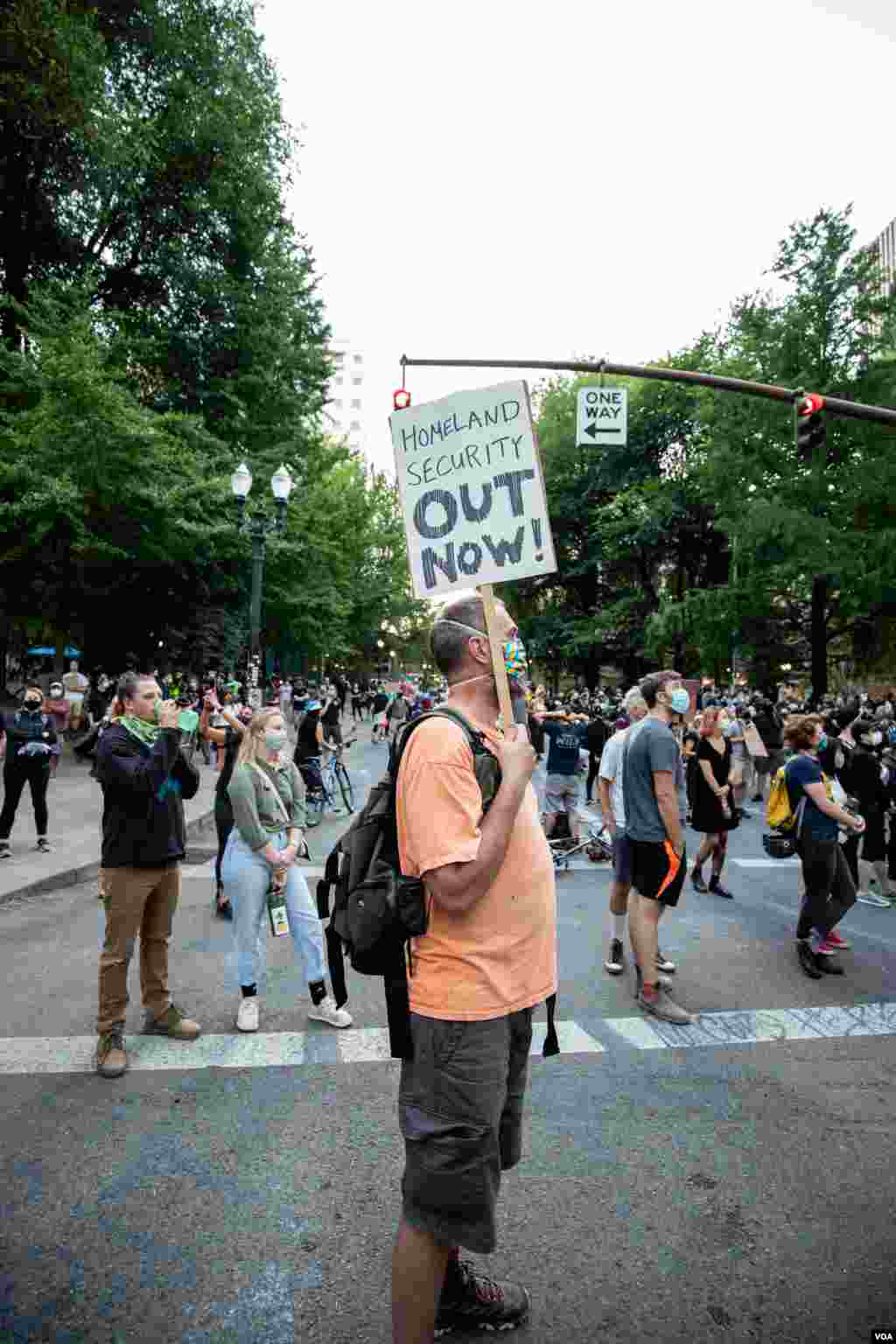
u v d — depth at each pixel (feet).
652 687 15.64
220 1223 8.90
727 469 86.12
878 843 25.52
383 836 6.68
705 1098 11.92
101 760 12.58
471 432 8.19
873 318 85.10
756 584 88.69
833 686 117.91
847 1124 11.19
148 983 13.97
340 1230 8.80
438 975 6.37
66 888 24.57
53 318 54.03
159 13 65.21
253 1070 12.73
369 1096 11.87
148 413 55.77
